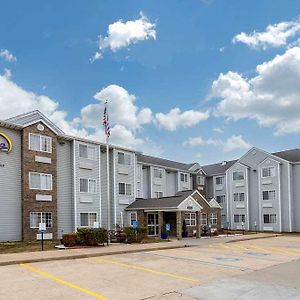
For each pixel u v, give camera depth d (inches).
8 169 1104.2
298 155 1945.1
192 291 426.3
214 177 2239.2
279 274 547.5
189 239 1284.4
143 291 429.7
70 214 1277.1
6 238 1077.1
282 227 1877.5
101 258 743.1
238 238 1305.4
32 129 1165.7
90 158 1355.8
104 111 1180.5
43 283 477.1
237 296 401.1
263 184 1977.1
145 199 1513.3
